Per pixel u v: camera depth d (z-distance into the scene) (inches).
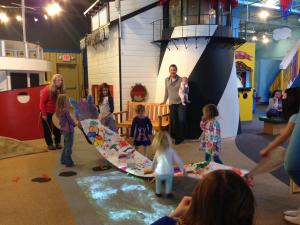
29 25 497.7
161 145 136.4
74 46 534.9
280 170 172.6
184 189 145.3
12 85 354.9
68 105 183.2
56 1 419.5
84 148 230.4
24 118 259.8
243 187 31.0
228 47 264.7
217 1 256.1
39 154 212.1
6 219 116.5
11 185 152.5
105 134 196.4
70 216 118.6
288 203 129.3
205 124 163.5
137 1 278.4
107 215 119.3
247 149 227.5
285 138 92.4
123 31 272.5
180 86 242.1
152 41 281.3
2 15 428.1
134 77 281.3
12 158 201.5
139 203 130.3
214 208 30.2
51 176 165.9
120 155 184.5
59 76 219.6
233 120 272.5
